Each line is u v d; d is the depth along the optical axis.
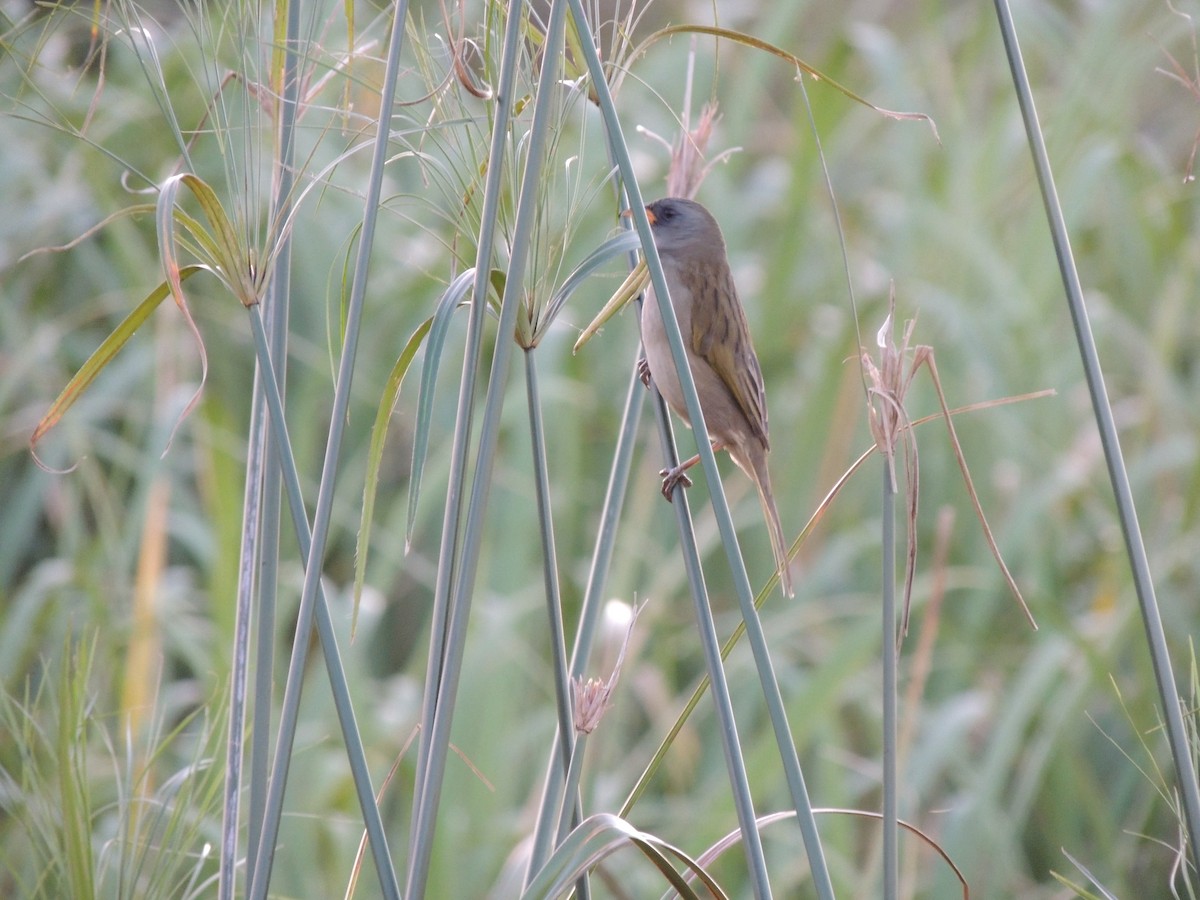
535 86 4.73
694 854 8.96
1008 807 10.48
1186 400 11.76
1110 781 10.32
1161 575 10.57
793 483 11.04
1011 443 11.16
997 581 10.66
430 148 5.23
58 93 11.38
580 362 11.51
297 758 8.81
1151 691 10.01
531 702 10.31
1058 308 12.12
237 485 9.45
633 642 9.71
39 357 10.91
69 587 9.95
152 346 11.28
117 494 11.22
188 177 4.21
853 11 17.09
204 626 10.32
